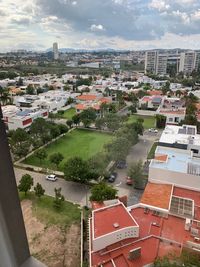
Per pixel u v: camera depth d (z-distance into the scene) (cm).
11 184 141
